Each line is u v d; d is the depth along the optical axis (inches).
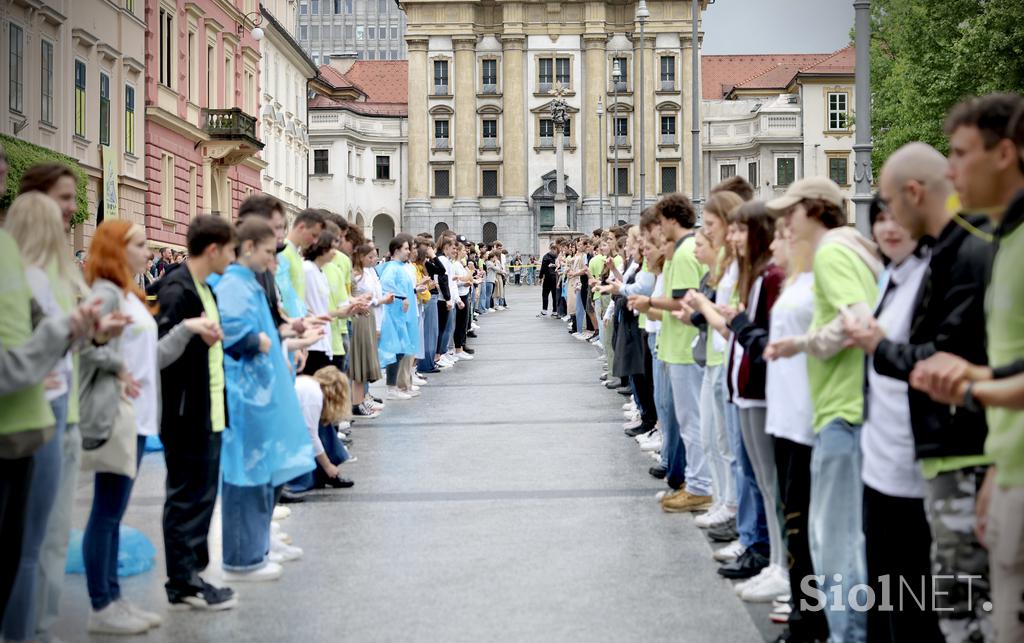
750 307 279.9
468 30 3516.2
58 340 203.9
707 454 358.6
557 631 259.4
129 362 268.1
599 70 3513.8
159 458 504.4
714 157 3531.0
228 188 1886.1
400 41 6579.7
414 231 3563.0
